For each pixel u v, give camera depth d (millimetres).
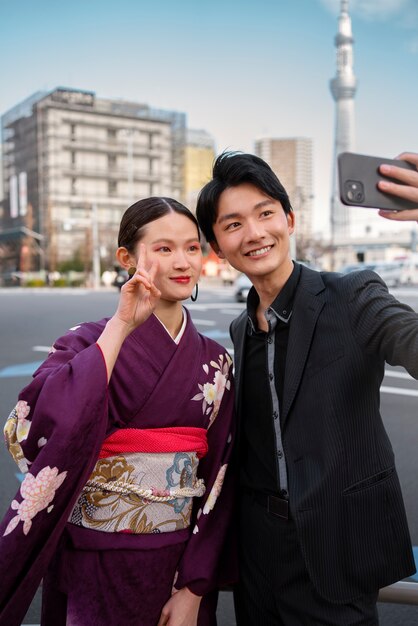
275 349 1505
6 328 11953
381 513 1406
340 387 1373
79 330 1504
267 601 1562
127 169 63969
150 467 1416
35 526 1265
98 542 1391
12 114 74562
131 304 1325
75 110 61375
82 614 1391
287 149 125938
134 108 69188
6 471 3965
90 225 56469
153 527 1423
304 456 1397
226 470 1567
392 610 2480
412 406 5711
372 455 1404
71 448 1251
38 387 1326
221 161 1514
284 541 1489
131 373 1403
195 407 1472
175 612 1444
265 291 1547
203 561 1471
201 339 1562
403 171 1111
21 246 60719
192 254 1475
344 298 1419
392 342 1279
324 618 1421
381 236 74500
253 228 1459
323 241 66938
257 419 1568
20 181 64688
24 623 2387
